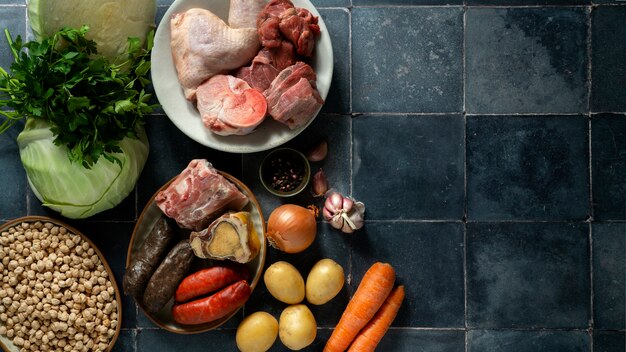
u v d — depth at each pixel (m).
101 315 1.12
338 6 1.15
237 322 1.15
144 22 1.08
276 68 1.06
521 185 1.15
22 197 1.16
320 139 1.15
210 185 1.06
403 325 1.16
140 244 1.12
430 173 1.15
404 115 1.15
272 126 1.09
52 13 1.02
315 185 1.13
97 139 1.01
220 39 1.05
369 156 1.15
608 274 1.15
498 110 1.15
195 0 1.08
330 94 1.15
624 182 1.15
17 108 1.00
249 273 1.12
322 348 1.16
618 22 1.15
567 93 1.15
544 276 1.15
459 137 1.15
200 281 1.07
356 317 1.11
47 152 1.04
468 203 1.15
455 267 1.16
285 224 1.08
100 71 1.01
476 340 1.16
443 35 1.15
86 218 1.16
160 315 1.12
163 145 1.15
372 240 1.16
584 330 1.15
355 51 1.15
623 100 1.15
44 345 1.12
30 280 1.11
